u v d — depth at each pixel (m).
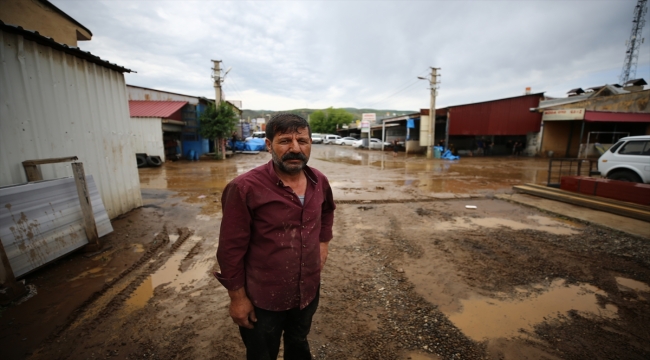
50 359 2.12
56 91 4.09
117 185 5.53
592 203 6.23
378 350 2.27
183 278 3.36
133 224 5.18
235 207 1.38
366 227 5.28
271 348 1.62
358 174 12.70
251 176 1.43
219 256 1.43
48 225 3.39
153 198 7.40
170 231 4.88
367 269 3.64
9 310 2.66
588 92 24.98
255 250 1.48
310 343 2.34
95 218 4.22
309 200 1.55
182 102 19.20
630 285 3.22
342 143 39.81
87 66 4.69
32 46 3.72
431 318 2.67
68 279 3.25
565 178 7.62
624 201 6.27
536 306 2.85
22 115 3.59
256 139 25.77
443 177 11.84
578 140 22.19
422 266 3.71
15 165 3.48
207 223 5.33
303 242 1.52
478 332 2.47
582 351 2.25
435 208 6.66
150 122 16.14
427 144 22.09
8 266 2.77
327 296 3.03
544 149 22.36
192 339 2.36
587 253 4.06
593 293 3.07
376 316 2.70
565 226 5.29
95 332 2.41
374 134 41.03
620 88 22.97
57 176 4.08
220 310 2.76
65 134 4.25
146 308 2.77
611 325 2.56
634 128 19.89
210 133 19.11
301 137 1.45
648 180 6.74
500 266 3.70
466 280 3.35
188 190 8.58
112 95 5.34
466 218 5.85
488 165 16.62
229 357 2.17
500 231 5.04
